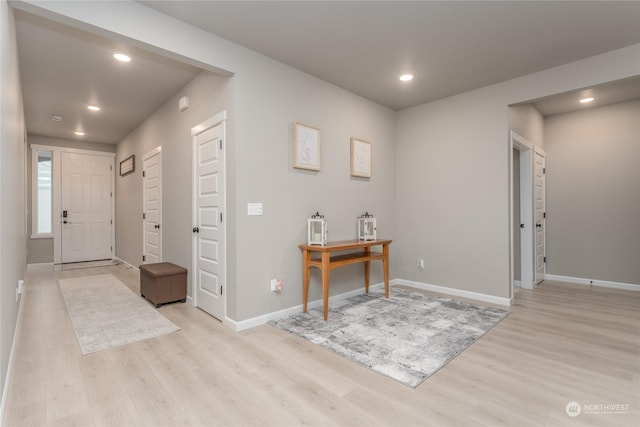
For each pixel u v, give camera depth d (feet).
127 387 6.53
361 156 13.79
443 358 7.79
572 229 16.10
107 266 20.18
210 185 11.03
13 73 8.20
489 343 8.66
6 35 6.49
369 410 5.82
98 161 22.61
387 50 10.04
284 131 10.96
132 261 19.60
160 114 15.06
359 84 12.64
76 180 21.81
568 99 14.35
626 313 11.16
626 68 9.86
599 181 15.39
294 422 5.51
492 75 11.80
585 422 5.48
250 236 10.01
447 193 13.92
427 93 13.52
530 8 7.95
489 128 12.70
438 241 14.21
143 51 10.13
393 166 15.66
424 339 8.90
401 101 14.49
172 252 13.89
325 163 12.36
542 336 9.12
